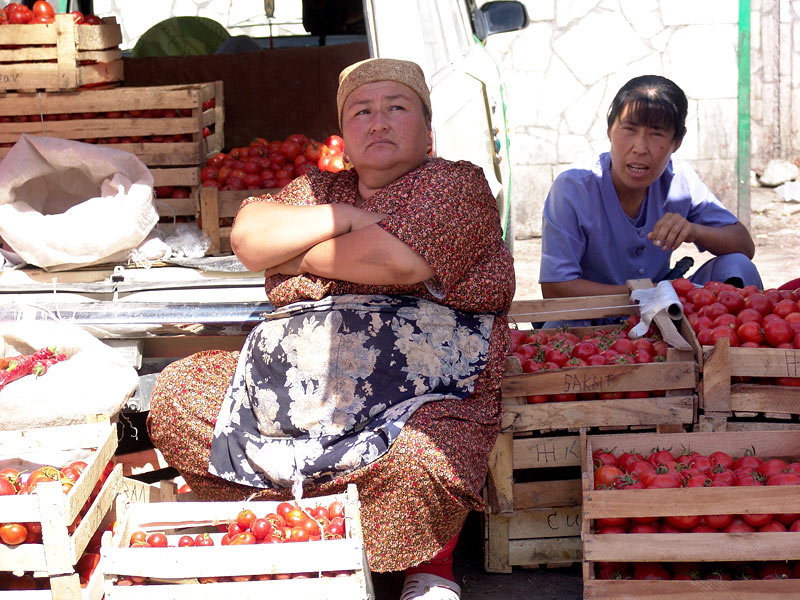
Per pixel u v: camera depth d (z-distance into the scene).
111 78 4.32
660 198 3.83
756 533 2.53
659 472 2.68
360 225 2.75
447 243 2.71
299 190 3.06
